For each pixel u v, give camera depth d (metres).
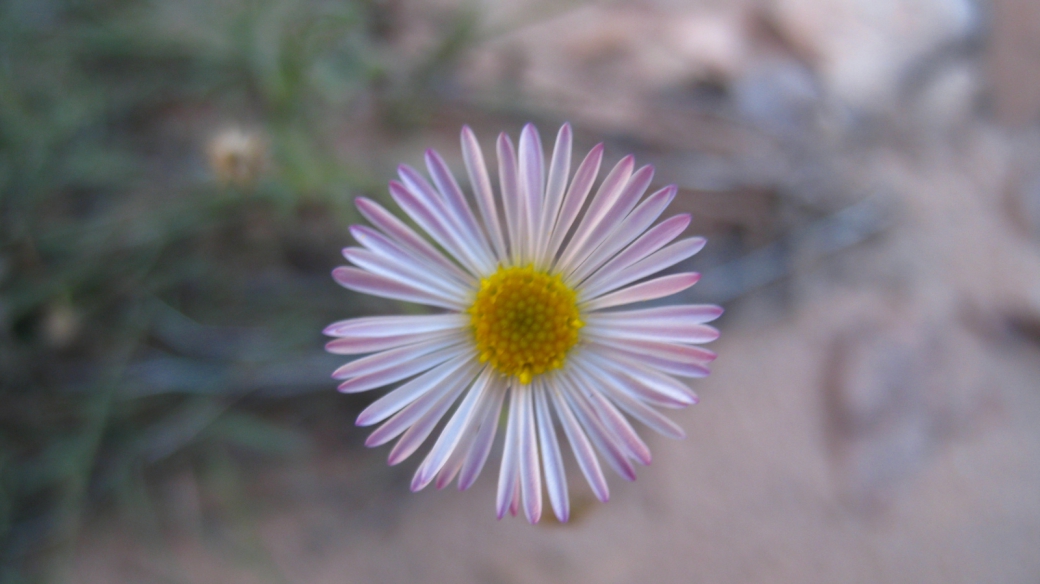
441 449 0.08
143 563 0.09
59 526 0.09
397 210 0.09
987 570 0.09
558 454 0.08
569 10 0.11
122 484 0.09
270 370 0.09
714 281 0.10
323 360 0.09
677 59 0.11
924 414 0.10
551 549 0.09
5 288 0.09
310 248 0.10
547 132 0.10
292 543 0.09
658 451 0.09
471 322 0.08
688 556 0.09
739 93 0.11
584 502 0.09
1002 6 0.11
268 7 0.10
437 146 0.10
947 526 0.09
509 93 0.10
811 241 0.10
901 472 0.09
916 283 0.10
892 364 0.10
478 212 0.10
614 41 0.11
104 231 0.10
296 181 0.09
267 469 0.09
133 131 0.10
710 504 0.09
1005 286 0.10
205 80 0.10
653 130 0.10
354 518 0.09
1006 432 0.10
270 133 0.10
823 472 0.09
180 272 0.10
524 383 0.08
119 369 0.09
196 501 0.09
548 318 0.08
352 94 0.10
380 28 0.11
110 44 0.10
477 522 0.09
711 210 0.10
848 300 0.10
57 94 0.10
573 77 0.11
